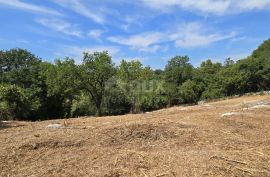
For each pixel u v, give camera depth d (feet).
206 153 22.24
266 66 221.66
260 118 36.73
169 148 23.91
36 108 132.36
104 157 21.71
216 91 223.10
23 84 161.79
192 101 211.82
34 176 19.13
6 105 72.79
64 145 25.04
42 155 22.85
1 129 34.24
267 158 21.89
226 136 27.61
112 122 37.17
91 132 28.58
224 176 18.48
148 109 160.15
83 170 19.61
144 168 19.56
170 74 279.90
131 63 144.15
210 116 38.11
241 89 222.07
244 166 20.15
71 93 140.05
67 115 156.97
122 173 18.92
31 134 29.50
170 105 182.91
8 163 21.62
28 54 172.76
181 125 30.58
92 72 128.67
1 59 169.78
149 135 26.94
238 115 38.42
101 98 134.10
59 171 19.67
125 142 25.59
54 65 134.21
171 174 18.62
